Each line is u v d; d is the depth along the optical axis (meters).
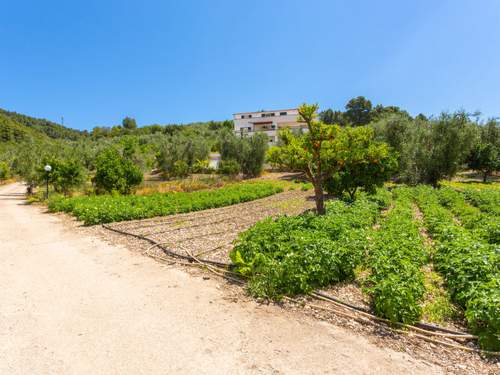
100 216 11.59
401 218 8.94
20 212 16.03
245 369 3.08
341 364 3.16
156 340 3.61
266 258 5.16
